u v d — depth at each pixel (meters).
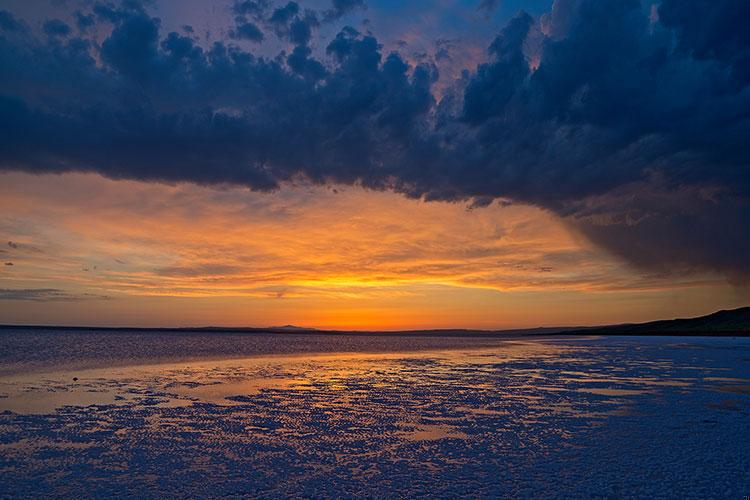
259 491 8.82
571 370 30.53
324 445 12.02
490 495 8.60
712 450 11.45
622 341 79.62
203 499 8.44
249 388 22.17
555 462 10.55
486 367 33.69
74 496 8.55
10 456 10.95
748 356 42.16
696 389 21.48
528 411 16.47
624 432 13.33
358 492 8.77
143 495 8.61
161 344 83.69
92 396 19.47
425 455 11.14
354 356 48.53
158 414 15.80
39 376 26.77
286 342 110.44
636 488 8.92
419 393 20.70
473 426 14.15
